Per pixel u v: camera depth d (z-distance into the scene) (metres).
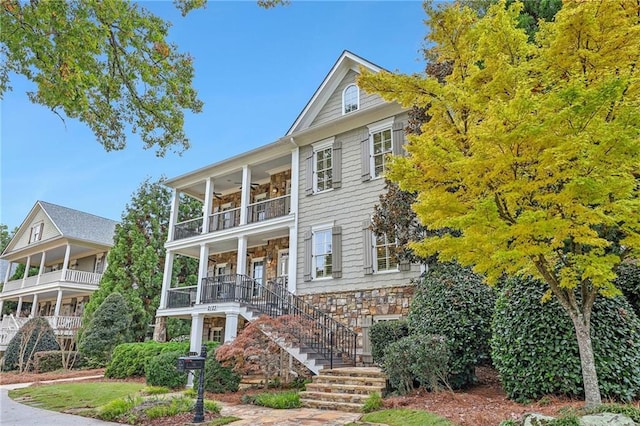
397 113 12.66
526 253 4.95
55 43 6.40
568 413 4.94
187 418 7.02
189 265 24.92
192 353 12.11
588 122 4.56
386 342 9.34
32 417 7.70
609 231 5.59
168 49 7.77
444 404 6.75
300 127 15.29
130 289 21.34
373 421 6.35
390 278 11.51
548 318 6.28
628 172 5.05
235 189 18.75
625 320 6.14
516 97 4.55
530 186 4.82
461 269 8.90
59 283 23.52
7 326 24.25
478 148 4.90
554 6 10.60
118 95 7.98
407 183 5.51
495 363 6.93
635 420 4.60
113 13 6.92
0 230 42.00
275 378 10.43
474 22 6.19
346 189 13.15
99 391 10.63
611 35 4.87
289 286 13.40
